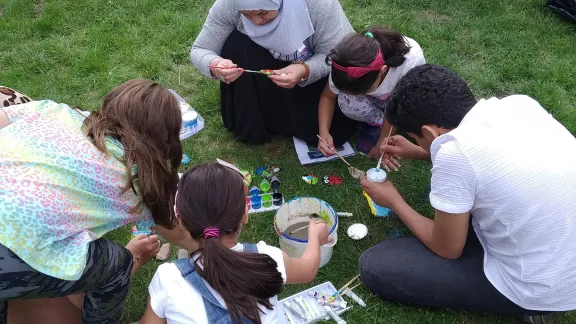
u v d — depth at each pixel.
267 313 1.74
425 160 2.86
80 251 1.72
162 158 1.91
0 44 3.98
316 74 2.88
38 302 2.21
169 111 1.92
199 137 3.35
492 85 3.53
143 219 2.04
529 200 1.88
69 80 3.69
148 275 2.60
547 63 3.65
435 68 2.09
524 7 4.11
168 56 3.86
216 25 2.98
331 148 3.04
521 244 1.97
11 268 1.63
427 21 4.08
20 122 1.80
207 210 1.62
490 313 2.40
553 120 2.01
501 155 1.88
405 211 2.40
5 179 1.63
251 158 3.22
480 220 2.08
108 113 1.91
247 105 3.09
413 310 2.42
